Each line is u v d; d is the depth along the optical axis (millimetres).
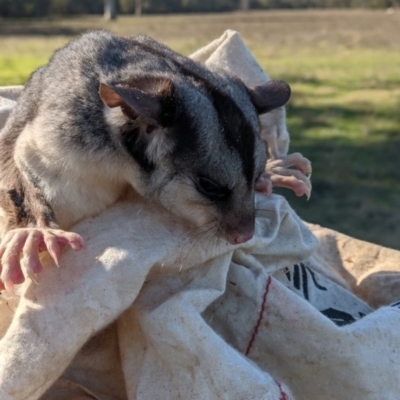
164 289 210
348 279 306
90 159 227
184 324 196
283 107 302
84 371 221
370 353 216
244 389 194
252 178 235
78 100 232
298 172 281
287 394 201
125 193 240
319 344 213
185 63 254
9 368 186
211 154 230
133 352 207
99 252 204
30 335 190
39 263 200
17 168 236
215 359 195
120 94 213
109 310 196
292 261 257
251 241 232
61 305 193
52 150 226
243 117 236
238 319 221
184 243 214
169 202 232
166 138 231
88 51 246
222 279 216
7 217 232
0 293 220
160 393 199
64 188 227
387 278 291
